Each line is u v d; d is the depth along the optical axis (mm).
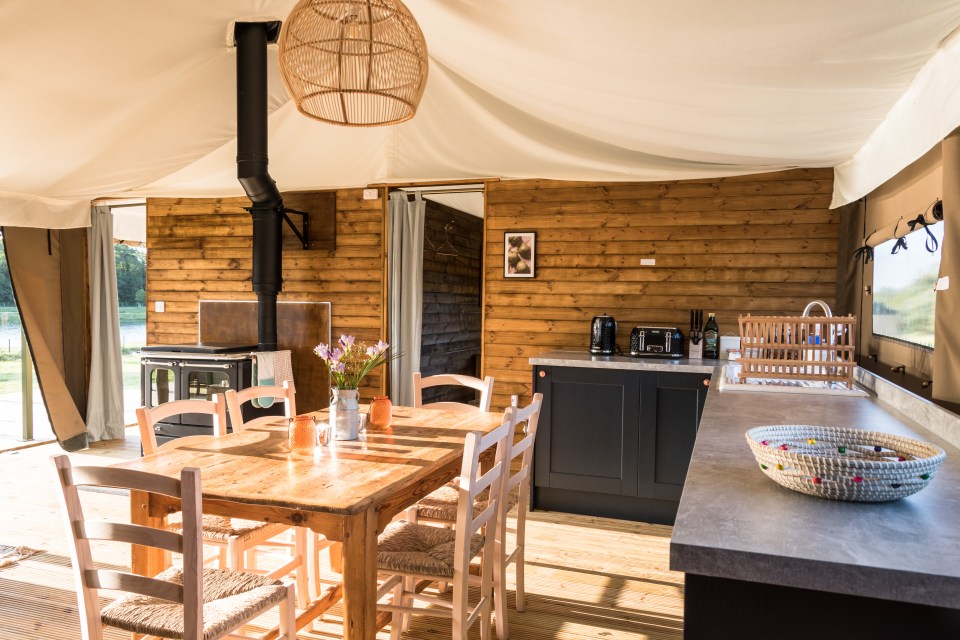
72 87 3287
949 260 2410
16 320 7027
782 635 1214
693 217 5000
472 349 8781
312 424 2576
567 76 3219
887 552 1146
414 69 2982
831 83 2697
